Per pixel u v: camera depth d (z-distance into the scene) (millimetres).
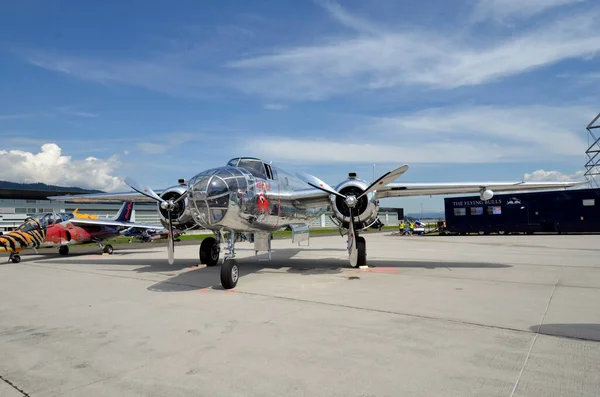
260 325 5723
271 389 3604
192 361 4348
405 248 20688
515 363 4121
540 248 19156
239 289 8680
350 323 5766
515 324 5594
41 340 5246
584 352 4426
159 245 28672
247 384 3723
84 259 17250
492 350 4531
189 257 17609
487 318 5945
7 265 15234
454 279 9766
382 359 4305
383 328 5484
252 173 10516
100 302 7641
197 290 8672
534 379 3711
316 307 6824
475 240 26922
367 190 10562
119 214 22625
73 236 19094
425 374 3879
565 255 15531
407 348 4648
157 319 6199
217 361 4332
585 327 5422
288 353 4543
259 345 4840
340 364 4180
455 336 5078
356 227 11703
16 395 3570
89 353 4684
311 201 12250
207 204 9000
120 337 5301
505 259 14352
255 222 10375
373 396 3426
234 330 5500
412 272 11102
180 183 12844
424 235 39344
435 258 14992
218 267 12930
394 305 6910
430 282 9328
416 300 7305
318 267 12523
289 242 30203
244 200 9555
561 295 7613
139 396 3508
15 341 5215
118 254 20594
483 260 14078
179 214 12000
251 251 20406
